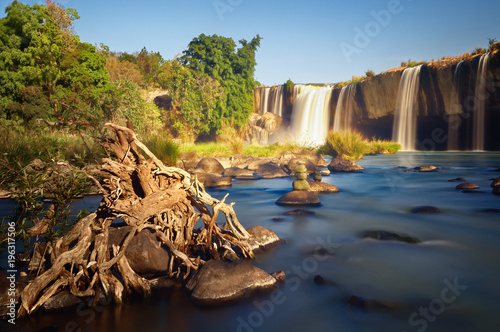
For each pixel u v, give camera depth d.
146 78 54.06
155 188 4.48
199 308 3.47
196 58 48.88
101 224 4.22
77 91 27.70
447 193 10.75
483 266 4.52
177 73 46.69
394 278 4.14
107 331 3.06
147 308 3.49
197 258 4.34
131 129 4.66
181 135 45.78
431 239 5.80
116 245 4.01
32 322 3.21
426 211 7.92
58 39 27.73
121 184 4.44
